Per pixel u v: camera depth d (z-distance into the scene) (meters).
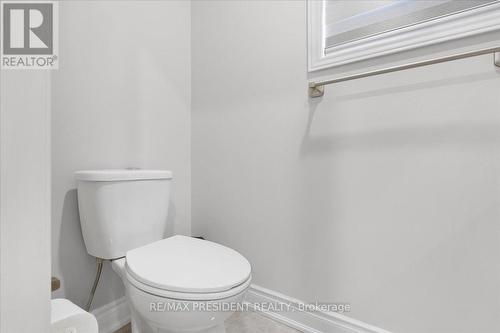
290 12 1.32
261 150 1.41
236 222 1.50
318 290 1.23
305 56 1.27
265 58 1.40
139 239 1.17
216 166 1.59
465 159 0.94
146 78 1.45
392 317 1.06
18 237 0.38
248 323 1.33
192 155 1.70
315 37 1.23
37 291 0.40
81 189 1.12
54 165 1.11
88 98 1.21
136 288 0.82
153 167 1.48
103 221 1.08
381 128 1.08
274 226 1.36
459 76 0.94
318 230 1.23
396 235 1.05
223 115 1.56
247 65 1.46
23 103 0.38
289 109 1.32
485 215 0.91
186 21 1.69
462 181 0.94
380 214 1.09
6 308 0.36
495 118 0.89
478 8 0.92
